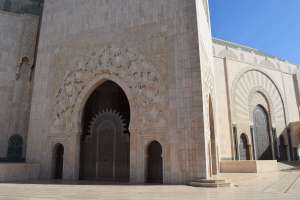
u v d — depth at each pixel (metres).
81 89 18.39
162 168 15.34
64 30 20.38
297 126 33.06
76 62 19.12
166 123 14.99
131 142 15.64
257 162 22.28
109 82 20.81
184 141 14.30
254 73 32.16
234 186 12.76
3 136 22.08
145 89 16.05
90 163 17.88
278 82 34.34
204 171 13.57
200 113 14.28
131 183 14.73
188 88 14.86
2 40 23.69
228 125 27.98
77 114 18.03
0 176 15.62
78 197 9.28
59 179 17.39
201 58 15.65
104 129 18.11
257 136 30.62
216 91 28.33
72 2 20.70
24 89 23.53
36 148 18.75
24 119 22.94
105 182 15.34
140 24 17.31
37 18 25.33
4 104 22.66
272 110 32.56
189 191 10.92
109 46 18.08
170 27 16.25
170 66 15.64
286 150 32.75
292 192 10.40
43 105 19.45
